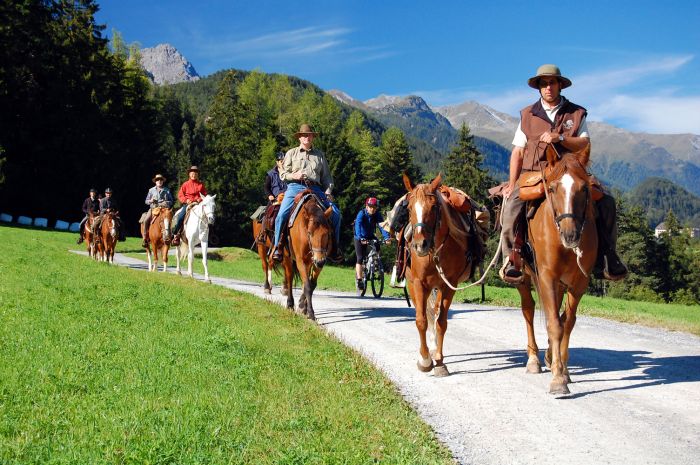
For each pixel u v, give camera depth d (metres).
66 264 20.36
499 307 17.36
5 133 55.47
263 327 11.13
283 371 8.06
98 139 63.16
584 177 7.63
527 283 8.95
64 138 58.94
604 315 15.98
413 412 6.95
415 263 8.69
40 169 59.50
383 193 95.62
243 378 7.59
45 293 13.67
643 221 92.31
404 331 12.39
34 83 55.50
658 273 89.88
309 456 5.22
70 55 61.56
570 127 8.59
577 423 6.67
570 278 7.91
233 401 6.64
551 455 5.80
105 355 8.51
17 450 5.15
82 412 6.13
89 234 28.02
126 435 5.59
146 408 6.27
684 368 9.17
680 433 6.32
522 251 8.38
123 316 11.35
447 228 8.66
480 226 9.73
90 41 66.56
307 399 7.00
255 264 36.41
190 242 20.48
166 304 12.98
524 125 8.92
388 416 6.62
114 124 66.25
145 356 8.48
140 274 19.03
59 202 62.25
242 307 13.38
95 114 62.84
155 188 23.59
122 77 72.69
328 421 6.22
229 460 5.09
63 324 10.45
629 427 6.52
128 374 7.58
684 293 85.88
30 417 6.00
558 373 7.73
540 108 8.84
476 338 11.83
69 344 9.02
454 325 13.46
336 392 7.32
